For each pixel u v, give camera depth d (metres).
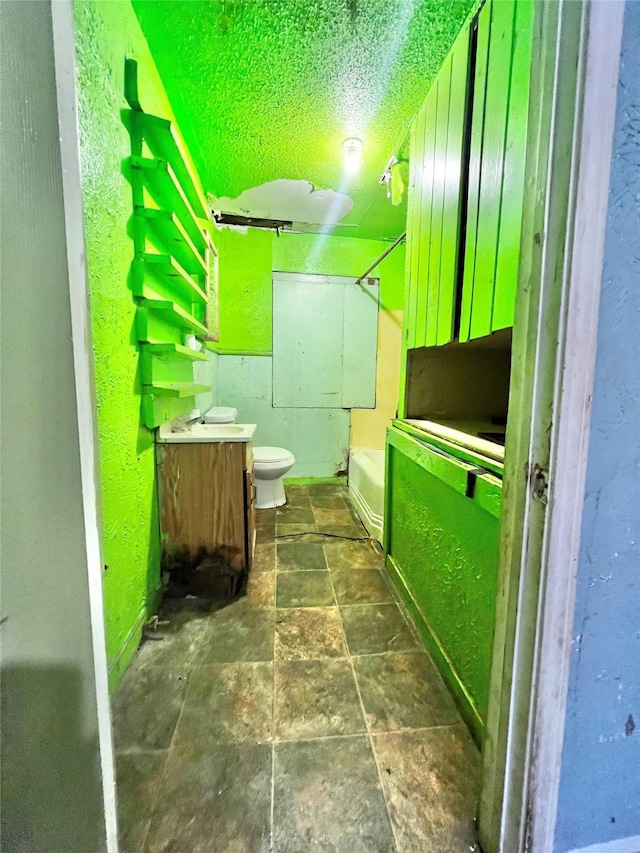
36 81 0.42
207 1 1.19
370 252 3.24
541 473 0.57
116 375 1.15
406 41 1.33
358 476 2.79
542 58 0.55
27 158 0.42
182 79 1.51
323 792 0.85
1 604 0.42
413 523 1.52
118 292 1.16
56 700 0.48
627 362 0.55
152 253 1.38
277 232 3.05
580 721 0.63
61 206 0.45
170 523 1.61
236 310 3.10
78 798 0.51
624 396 0.56
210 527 1.63
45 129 0.43
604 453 0.56
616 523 0.58
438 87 1.33
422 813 0.81
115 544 1.14
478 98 1.05
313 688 1.15
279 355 3.21
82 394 0.49
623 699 0.64
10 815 0.45
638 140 0.52
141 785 0.86
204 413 2.52
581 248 0.51
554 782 0.63
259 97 1.61
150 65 1.38
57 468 0.46
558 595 0.58
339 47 1.36
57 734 0.48
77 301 0.47
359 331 3.32
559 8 0.51
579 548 0.58
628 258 0.54
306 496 3.06
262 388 3.22
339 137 1.88
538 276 0.56
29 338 0.43
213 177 2.26
